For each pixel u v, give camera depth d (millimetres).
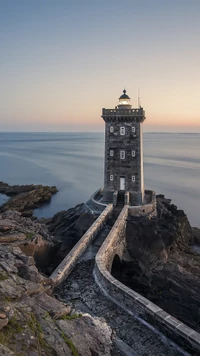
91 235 26891
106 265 22578
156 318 14234
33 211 65562
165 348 13016
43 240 26094
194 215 60969
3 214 31797
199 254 40281
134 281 28531
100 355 11102
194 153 192625
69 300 16719
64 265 19875
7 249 18141
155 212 41719
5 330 9516
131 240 33938
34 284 13789
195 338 12477
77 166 137375
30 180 103438
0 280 12656
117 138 41156
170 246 36531
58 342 10250
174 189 85125
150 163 140875
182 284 27734
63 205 70562
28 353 8922
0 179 105812
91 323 12898
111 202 41812
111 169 41812
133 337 13680
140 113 39531
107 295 17375
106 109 40688
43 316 11523
